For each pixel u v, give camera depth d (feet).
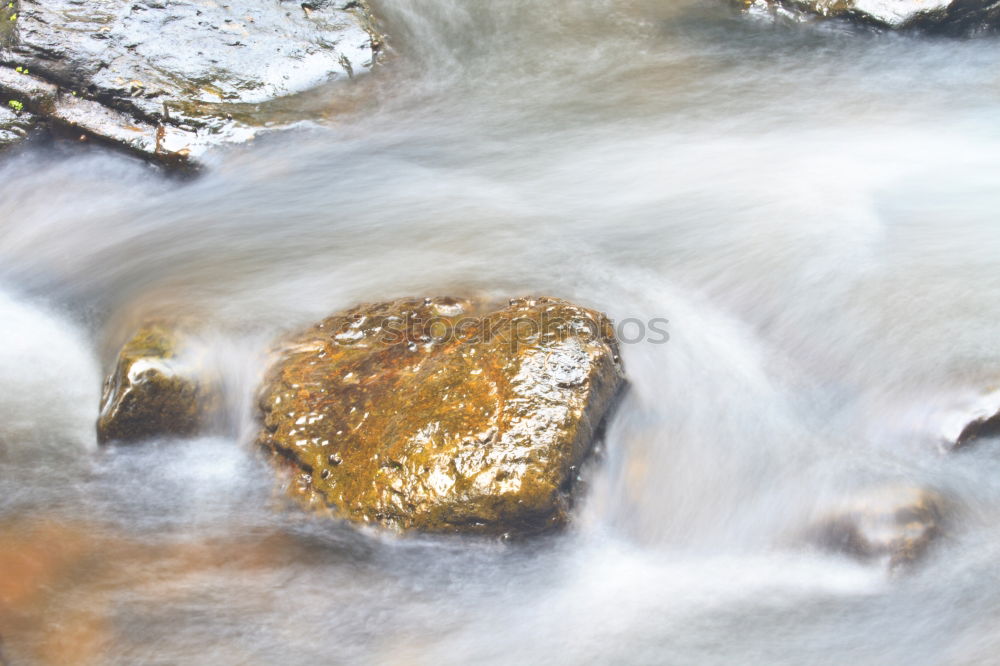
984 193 23.40
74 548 15.35
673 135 26.94
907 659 13.88
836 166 24.95
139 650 13.88
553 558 15.07
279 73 26.94
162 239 22.97
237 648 14.01
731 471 16.65
